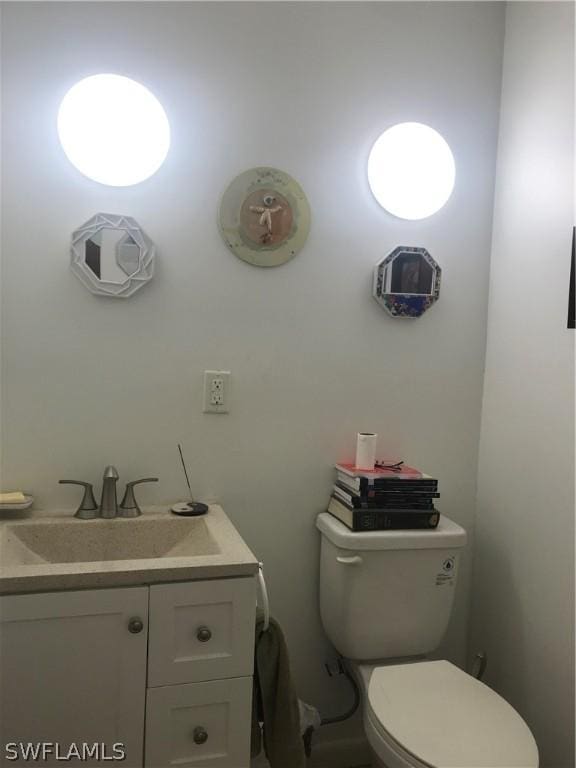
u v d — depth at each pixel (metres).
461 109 1.93
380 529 1.73
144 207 1.70
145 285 1.71
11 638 1.27
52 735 1.32
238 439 1.83
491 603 1.96
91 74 1.64
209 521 1.66
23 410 1.66
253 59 1.76
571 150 1.63
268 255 1.80
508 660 1.87
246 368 1.81
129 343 1.72
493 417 1.97
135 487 1.75
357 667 1.76
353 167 1.85
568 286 1.63
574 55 1.63
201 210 1.74
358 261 1.88
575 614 1.59
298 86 1.80
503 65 1.96
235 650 1.40
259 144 1.78
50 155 1.62
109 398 1.72
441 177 1.88
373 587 1.73
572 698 1.60
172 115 1.71
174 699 1.37
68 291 1.66
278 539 1.88
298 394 1.86
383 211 1.89
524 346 1.82
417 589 1.76
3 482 1.66
